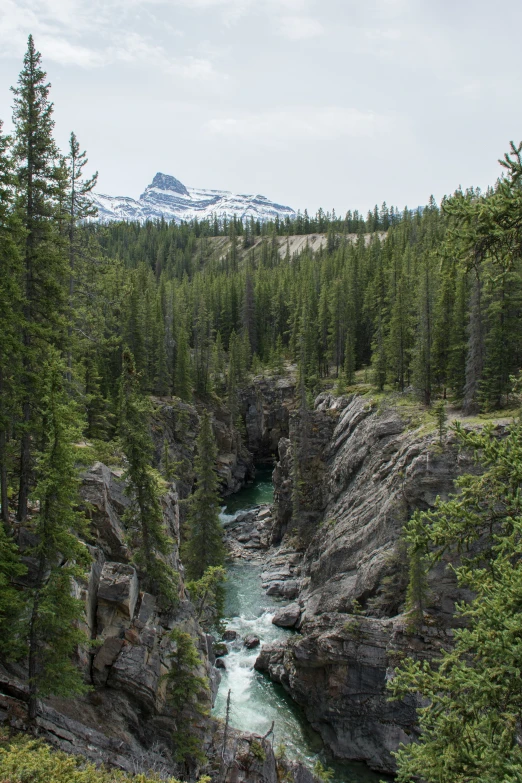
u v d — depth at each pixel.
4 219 20.91
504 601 9.94
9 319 21.55
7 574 19.50
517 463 10.57
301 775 27.22
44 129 25.31
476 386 48.09
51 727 19.48
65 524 18.83
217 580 38.50
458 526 11.38
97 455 36.69
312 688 36.81
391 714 33.53
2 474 23.23
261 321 123.75
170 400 83.62
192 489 80.00
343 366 84.44
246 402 105.00
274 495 71.81
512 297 45.38
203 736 25.03
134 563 29.56
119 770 18.30
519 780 8.13
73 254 32.00
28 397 23.16
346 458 57.09
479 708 9.96
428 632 33.97
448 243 11.36
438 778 9.80
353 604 40.34
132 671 24.02
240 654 43.47
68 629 18.83
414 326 63.91
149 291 103.19
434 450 40.28
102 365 71.69
